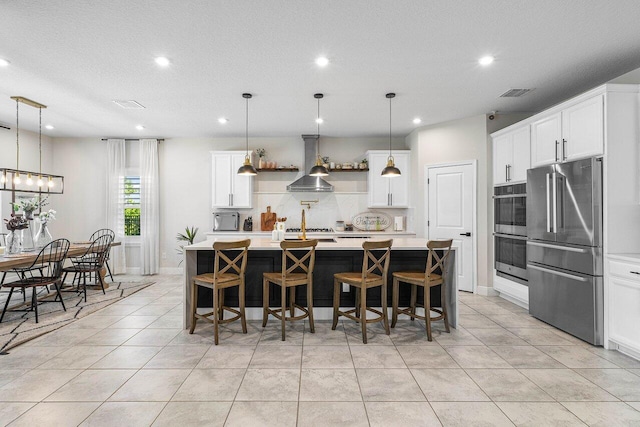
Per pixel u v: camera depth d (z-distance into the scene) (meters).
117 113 4.93
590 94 3.06
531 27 2.65
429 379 2.47
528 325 3.65
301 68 3.38
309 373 2.56
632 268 2.72
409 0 2.30
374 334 3.39
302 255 3.79
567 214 3.29
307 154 6.34
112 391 2.30
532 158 3.93
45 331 3.42
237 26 2.62
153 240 6.51
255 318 3.83
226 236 6.10
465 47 2.97
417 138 5.75
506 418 2.01
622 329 2.83
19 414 2.04
